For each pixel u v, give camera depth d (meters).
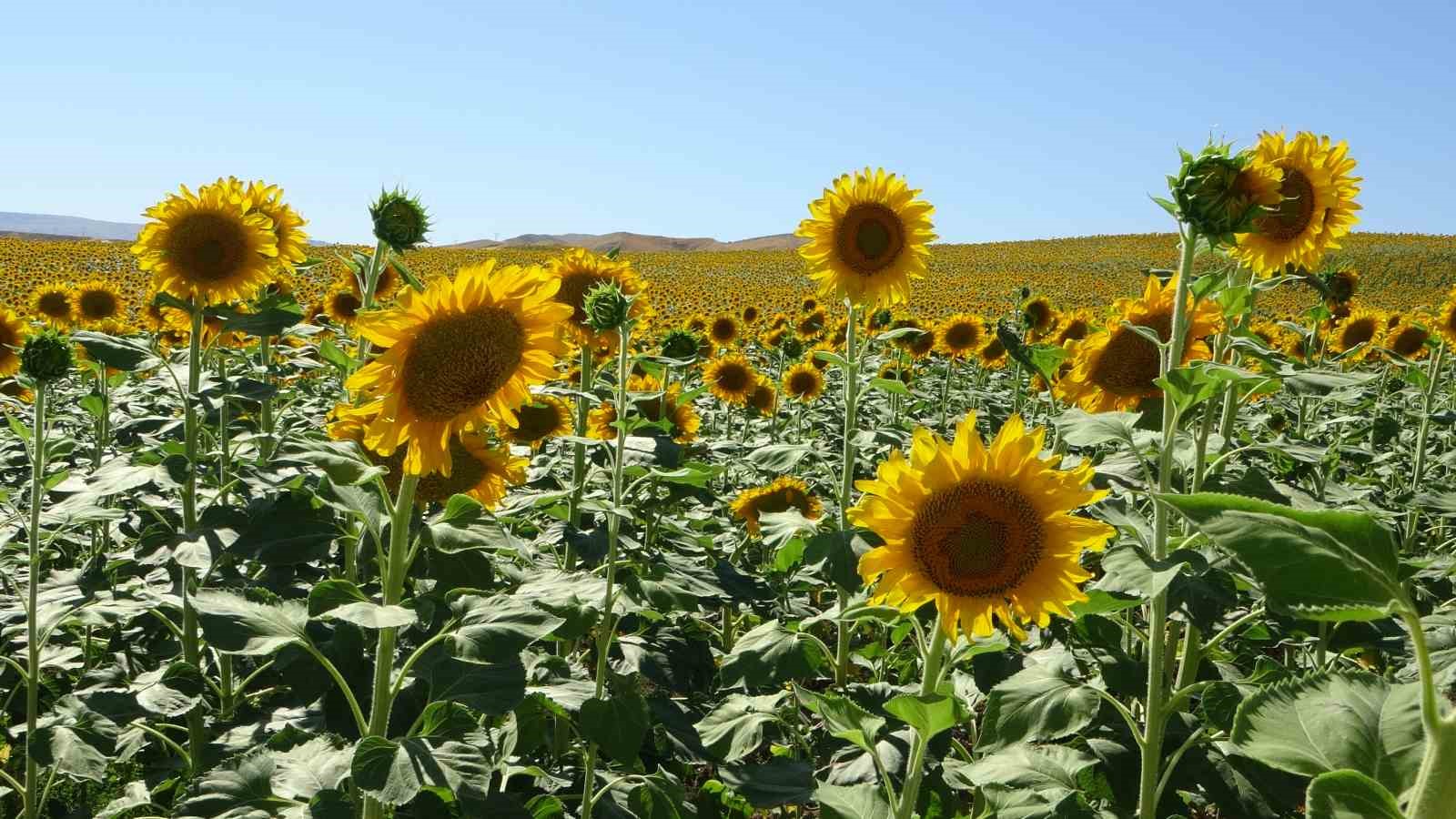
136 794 3.83
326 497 2.77
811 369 10.86
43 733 3.50
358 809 2.81
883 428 5.08
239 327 4.42
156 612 4.09
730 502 7.31
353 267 4.66
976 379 13.78
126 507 5.48
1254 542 1.18
